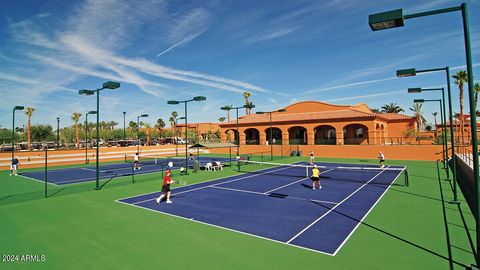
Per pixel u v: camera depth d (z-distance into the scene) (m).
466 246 8.64
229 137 57.44
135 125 109.81
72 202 14.93
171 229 10.54
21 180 23.86
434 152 35.06
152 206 13.98
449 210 12.70
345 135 47.03
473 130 7.00
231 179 22.59
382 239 9.29
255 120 52.59
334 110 50.84
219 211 12.95
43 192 17.91
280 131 52.53
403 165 31.05
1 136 61.91
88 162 37.53
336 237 9.53
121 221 11.59
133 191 17.80
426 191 16.95
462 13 7.05
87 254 8.46
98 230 10.54
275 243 9.09
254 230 10.34
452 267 7.31
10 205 14.38
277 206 13.78
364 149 39.19
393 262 7.64
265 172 26.84
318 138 49.44
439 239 9.23
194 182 21.16
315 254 8.21
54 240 9.62
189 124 95.38
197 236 9.79
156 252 8.52
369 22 7.73
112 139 80.44
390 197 15.47
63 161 36.31
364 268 7.31
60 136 76.31
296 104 54.97
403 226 10.57
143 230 10.47
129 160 41.84
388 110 88.31
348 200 14.90
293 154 43.91
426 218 11.53
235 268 7.43
